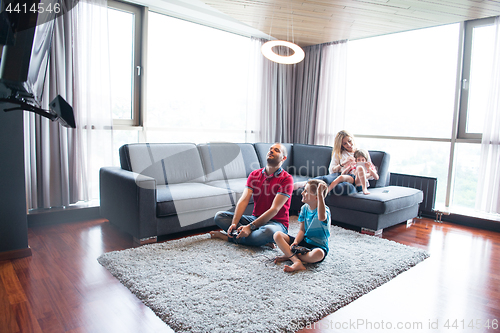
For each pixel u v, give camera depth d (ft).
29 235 8.69
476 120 11.66
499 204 10.80
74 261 7.04
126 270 6.44
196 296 5.50
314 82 15.29
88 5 9.93
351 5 9.89
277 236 7.05
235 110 14.74
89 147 10.28
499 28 10.61
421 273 7.00
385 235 9.77
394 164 13.74
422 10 10.15
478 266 7.47
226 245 8.05
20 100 2.60
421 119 12.90
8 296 5.53
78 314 5.04
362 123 14.69
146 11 11.55
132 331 4.66
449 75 12.10
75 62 9.83
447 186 12.25
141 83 11.84
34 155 9.37
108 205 9.43
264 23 12.23
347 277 6.47
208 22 13.10
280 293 5.70
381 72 13.93
